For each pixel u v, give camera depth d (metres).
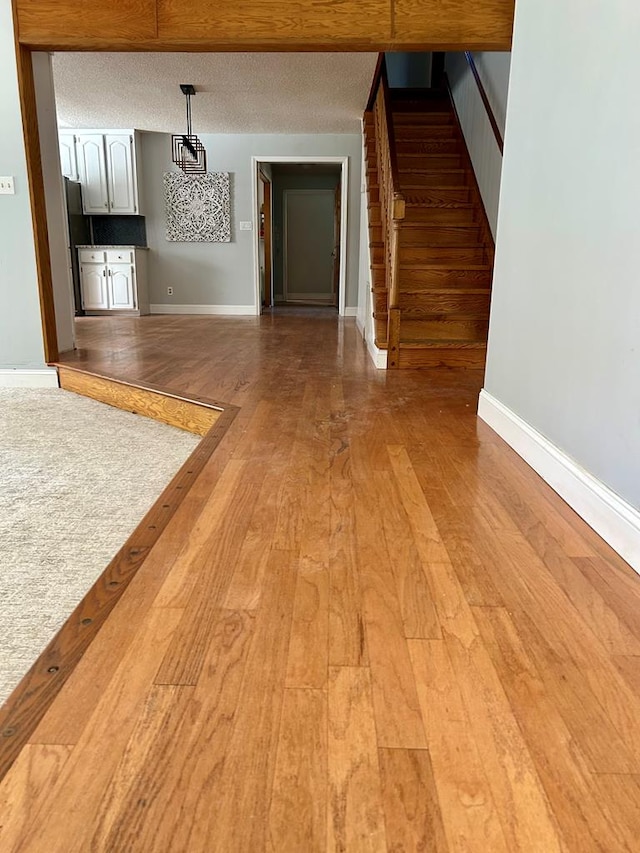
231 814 0.87
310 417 3.09
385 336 4.56
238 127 7.55
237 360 4.69
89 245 8.17
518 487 2.17
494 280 2.94
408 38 3.40
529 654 1.24
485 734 1.02
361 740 1.01
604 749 1.00
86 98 6.08
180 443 3.22
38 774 0.93
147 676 1.16
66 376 4.22
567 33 2.08
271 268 10.28
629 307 1.64
